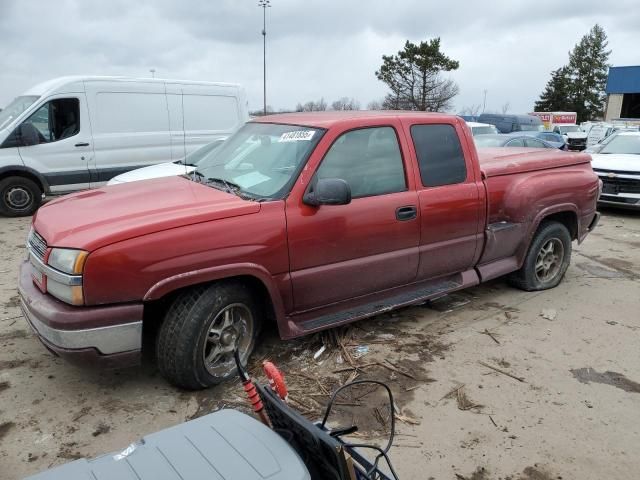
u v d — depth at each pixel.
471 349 4.35
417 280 4.56
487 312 5.13
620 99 46.22
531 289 5.67
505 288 5.82
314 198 3.68
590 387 3.82
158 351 3.50
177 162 7.86
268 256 3.59
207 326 3.48
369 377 3.88
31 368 3.93
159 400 3.53
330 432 2.05
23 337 4.43
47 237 3.36
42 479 1.62
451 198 4.54
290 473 1.66
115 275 3.14
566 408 3.54
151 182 4.42
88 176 9.91
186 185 4.16
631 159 10.74
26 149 9.44
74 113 9.68
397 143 4.32
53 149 9.59
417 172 4.38
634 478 2.90
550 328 4.79
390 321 4.87
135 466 1.67
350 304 4.21
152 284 3.22
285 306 3.80
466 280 4.90
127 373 3.87
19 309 5.03
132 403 3.50
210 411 3.42
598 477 2.91
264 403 2.25
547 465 3.00
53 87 9.54
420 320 4.91
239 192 3.88
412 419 3.39
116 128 10.01
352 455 2.19
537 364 4.13
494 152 6.04
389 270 4.26
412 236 4.32
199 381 3.55
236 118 11.27
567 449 3.13
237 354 2.28
